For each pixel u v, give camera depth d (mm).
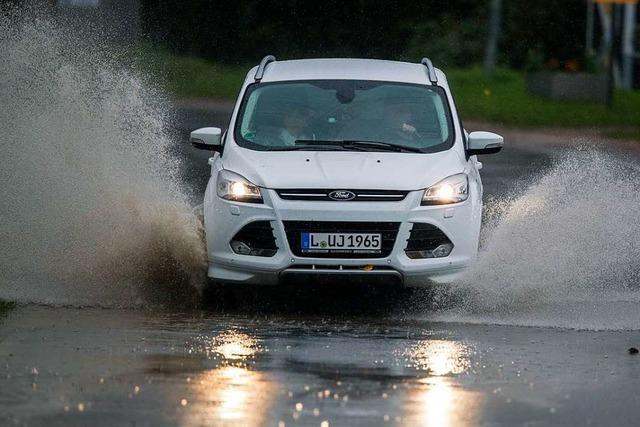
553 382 18797
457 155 27453
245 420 15930
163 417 16062
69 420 15867
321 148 27484
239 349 20891
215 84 99375
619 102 94938
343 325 23938
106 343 21125
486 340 22422
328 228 25312
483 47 118625
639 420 16562
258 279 25688
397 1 117812
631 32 124125
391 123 28266
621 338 22969
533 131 78062
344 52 118062
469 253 26078
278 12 114875
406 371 19281
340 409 16609
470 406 17031
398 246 25328
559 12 118375
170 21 109500
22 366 19047
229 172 26422
